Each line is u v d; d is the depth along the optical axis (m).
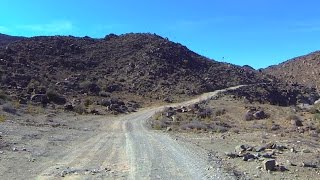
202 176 15.04
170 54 176.12
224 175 15.27
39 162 17.33
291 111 65.56
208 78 162.12
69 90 102.75
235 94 125.50
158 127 48.50
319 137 36.91
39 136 27.97
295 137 34.75
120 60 165.25
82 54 167.00
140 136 34.19
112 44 184.88
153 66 156.62
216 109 71.62
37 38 169.38
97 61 162.25
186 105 87.25
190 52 197.00
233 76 177.00
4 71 102.62
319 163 19.02
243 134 37.12
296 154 21.95
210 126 46.22
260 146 24.39
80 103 81.69
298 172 16.39
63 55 157.50
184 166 17.31
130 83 139.75
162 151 22.77
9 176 13.91
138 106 99.94
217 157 20.67
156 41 186.88
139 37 192.75
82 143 26.42
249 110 66.25
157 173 15.52
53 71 135.62
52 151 21.12
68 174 14.91
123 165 17.45
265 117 58.75
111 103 87.38
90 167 16.69
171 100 117.75
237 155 21.02
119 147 24.72
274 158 20.28
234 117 61.81
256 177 15.19
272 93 151.25
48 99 71.38
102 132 38.72
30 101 66.06
